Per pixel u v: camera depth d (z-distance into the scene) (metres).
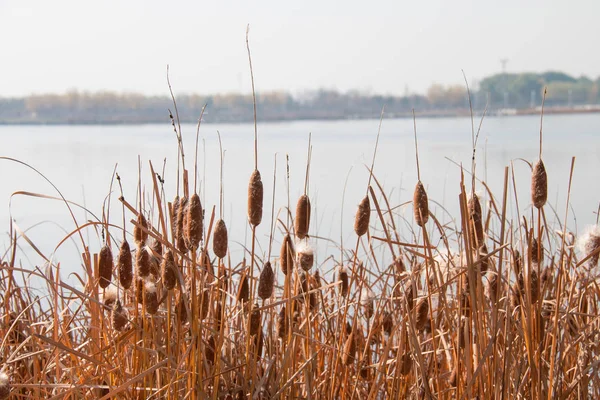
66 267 7.58
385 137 40.28
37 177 18.73
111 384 2.74
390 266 3.35
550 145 27.06
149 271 2.53
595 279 3.04
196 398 2.71
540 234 2.66
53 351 2.87
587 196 11.36
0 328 3.05
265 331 3.48
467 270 2.64
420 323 2.90
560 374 3.07
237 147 29.92
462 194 2.53
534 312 2.80
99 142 38.75
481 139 33.94
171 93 2.60
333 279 3.83
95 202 13.26
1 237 9.80
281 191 13.17
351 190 13.10
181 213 2.62
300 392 3.21
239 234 8.88
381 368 3.00
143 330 2.60
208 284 2.78
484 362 2.66
